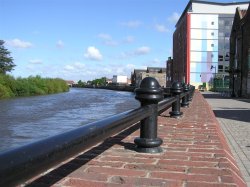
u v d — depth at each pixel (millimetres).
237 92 47156
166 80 135375
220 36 91125
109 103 42719
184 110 11570
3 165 1635
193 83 91250
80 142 2467
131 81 161750
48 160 2020
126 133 6215
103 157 4406
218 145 5340
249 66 42969
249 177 5438
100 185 3387
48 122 21938
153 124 4773
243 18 47094
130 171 3836
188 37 91250
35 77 69250
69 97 59594
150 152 4711
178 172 3844
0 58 83562
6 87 56812
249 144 8859
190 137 6043
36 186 3314
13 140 14797
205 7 91188
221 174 3793
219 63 91188
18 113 28594
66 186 3340
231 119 15828
